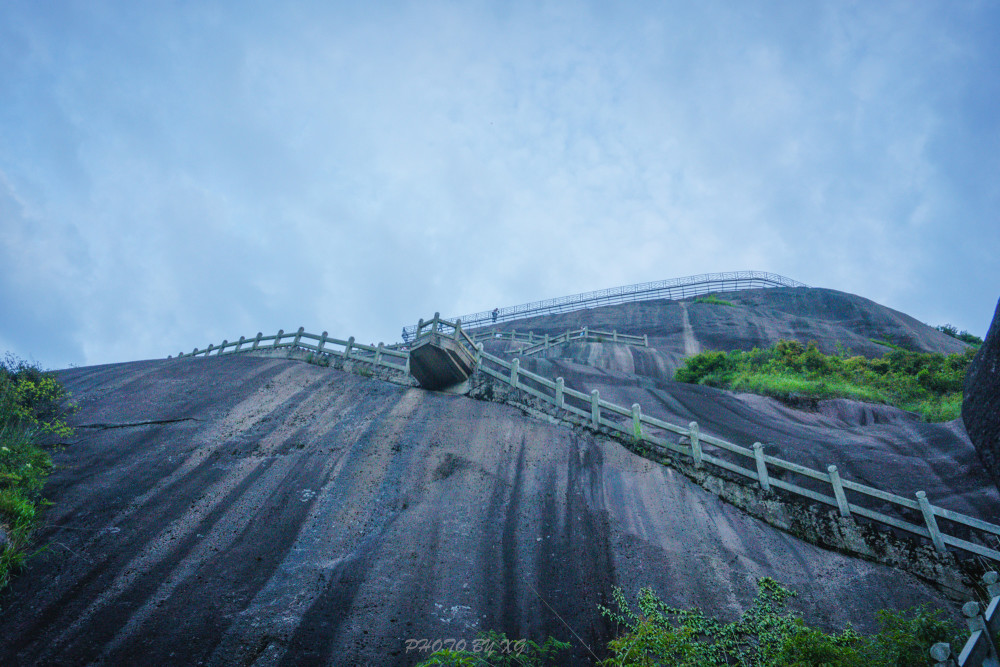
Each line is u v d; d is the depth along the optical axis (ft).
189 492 36.58
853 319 120.98
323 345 64.90
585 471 38.93
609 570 30.68
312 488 37.14
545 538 32.65
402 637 26.27
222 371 60.23
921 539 33.14
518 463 39.88
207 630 26.11
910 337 109.60
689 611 28.22
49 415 47.44
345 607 27.78
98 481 37.45
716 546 32.65
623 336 113.91
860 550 33.12
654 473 38.65
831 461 45.91
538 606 28.30
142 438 44.06
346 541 32.24
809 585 30.60
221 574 29.50
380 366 59.21
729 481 37.32
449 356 49.90
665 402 63.41
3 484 33.71
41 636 25.13
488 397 50.11
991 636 15.74
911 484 42.50
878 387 74.74
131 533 32.30
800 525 34.58
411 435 43.98
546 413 46.44
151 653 24.72
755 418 60.03
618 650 23.12
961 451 46.14
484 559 31.07
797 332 112.88
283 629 26.43
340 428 45.55
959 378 72.79
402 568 30.30
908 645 21.74
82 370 66.54
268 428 45.80
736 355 90.48
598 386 68.08
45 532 31.73
